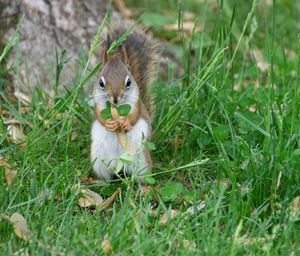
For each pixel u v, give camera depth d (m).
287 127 8.52
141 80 9.94
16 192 6.98
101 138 8.48
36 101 10.78
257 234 6.70
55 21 11.96
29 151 8.22
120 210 7.03
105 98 8.16
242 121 9.16
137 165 7.42
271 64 8.34
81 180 8.18
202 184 8.09
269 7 15.90
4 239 6.40
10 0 11.83
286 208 6.78
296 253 6.18
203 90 10.36
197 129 9.34
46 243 6.03
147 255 5.98
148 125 8.71
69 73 11.70
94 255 5.86
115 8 14.07
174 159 9.21
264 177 7.36
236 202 6.94
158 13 15.98
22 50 11.73
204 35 13.45
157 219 6.65
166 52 13.59
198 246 6.16
